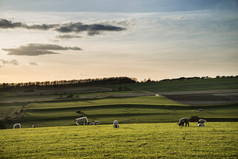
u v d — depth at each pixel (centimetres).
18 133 3050
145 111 8744
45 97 16112
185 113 8075
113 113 8550
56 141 2355
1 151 2030
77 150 1975
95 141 2294
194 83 19850
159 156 1766
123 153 1852
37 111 9762
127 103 10869
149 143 2147
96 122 5744
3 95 18288
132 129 3102
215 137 2341
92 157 1775
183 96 13312
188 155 1775
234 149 1892
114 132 2800
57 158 1781
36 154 1905
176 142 2161
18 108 10925
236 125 3447
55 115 8669
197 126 3384
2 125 7181
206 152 1830
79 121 5738
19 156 1867
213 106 9269
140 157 1753
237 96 12112
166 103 10775
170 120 6931
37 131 3195
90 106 10331
